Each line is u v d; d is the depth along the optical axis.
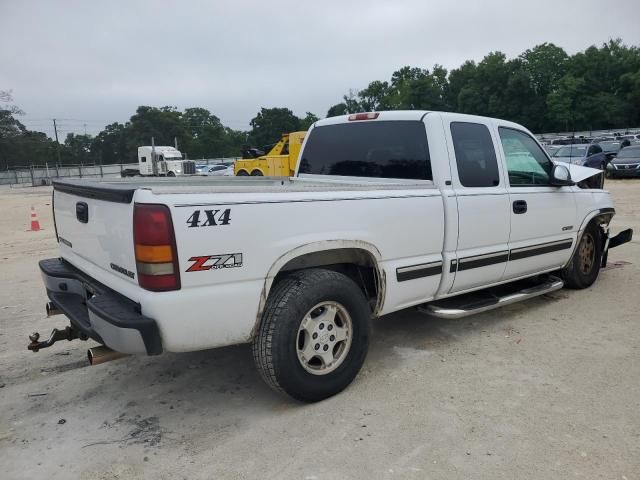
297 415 3.33
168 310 2.81
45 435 3.17
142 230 2.77
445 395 3.53
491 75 78.69
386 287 3.75
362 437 3.05
